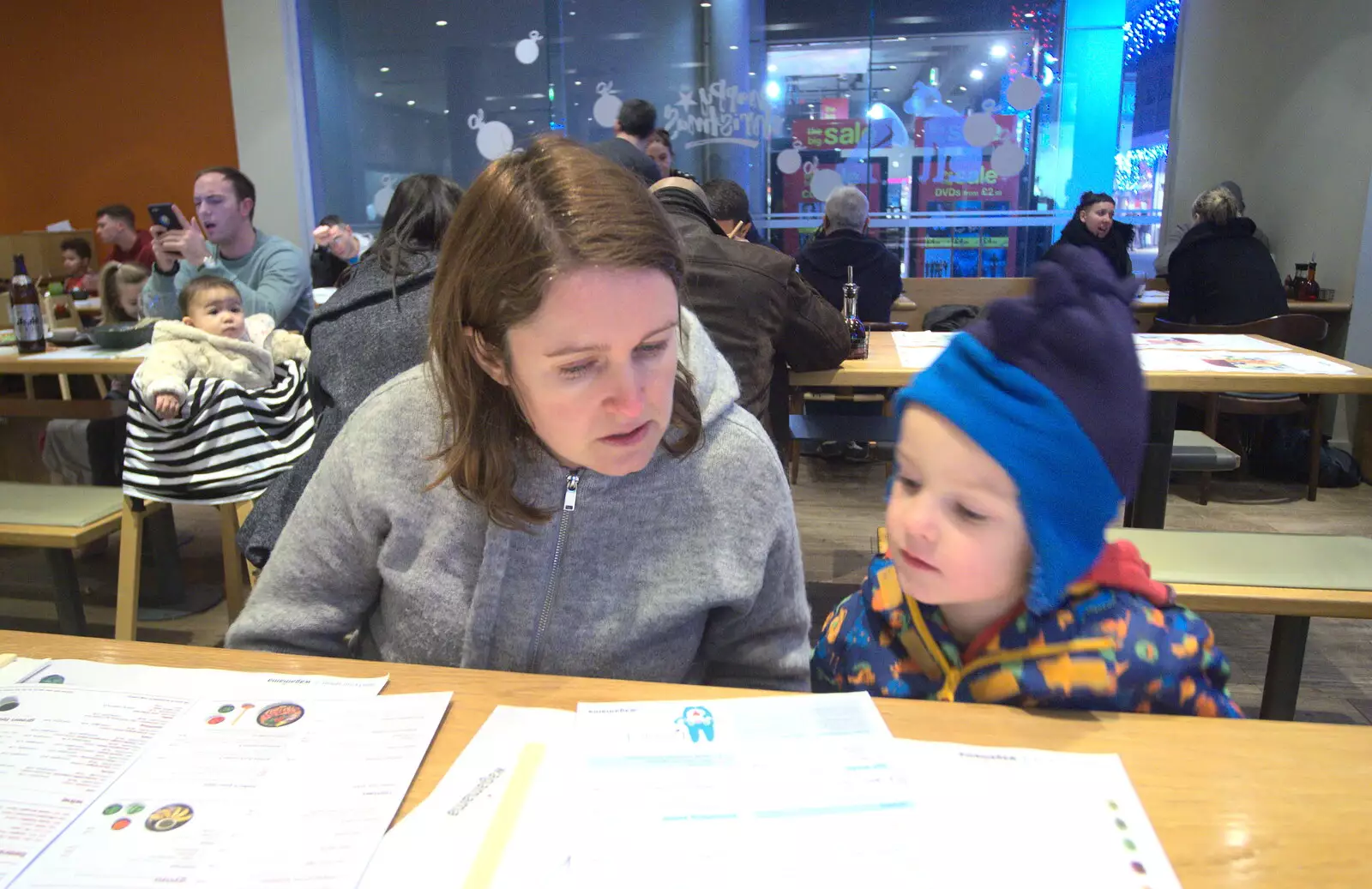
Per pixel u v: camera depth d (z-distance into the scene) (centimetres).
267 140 553
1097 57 499
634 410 65
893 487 71
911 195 536
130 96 566
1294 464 383
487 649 87
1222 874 52
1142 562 79
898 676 84
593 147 74
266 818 58
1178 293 400
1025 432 61
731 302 206
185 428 205
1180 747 64
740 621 93
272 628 92
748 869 52
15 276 262
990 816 56
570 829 56
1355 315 396
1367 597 144
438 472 84
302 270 319
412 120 571
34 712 70
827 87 534
